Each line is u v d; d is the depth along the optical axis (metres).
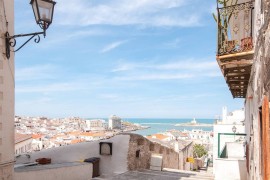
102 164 11.80
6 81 6.64
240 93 10.73
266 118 3.22
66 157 12.19
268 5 3.13
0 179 6.37
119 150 11.72
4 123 6.56
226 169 9.49
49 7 5.74
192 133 119.75
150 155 13.72
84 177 10.28
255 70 5.09
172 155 18.09
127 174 11.09
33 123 180.88
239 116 29.41
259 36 3.88
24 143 36.75
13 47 6.95
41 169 8.74
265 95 3.46
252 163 6.44
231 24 6.90
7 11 6.75
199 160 30.80
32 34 5.92
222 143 19.36
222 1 6.45
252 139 6.48
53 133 142.75
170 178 10.69
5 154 6.57
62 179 9.39
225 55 5.98
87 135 89.31
